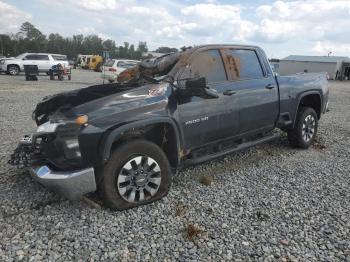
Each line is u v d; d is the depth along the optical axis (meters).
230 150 5.10
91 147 3.61
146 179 4.03
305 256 3.17
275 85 5.71
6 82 21.08
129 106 3.85
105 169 3.75
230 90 4.88
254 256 3.16
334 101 16.98
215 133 4.75
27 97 13.90
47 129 3.73
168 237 3.44
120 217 3.79
